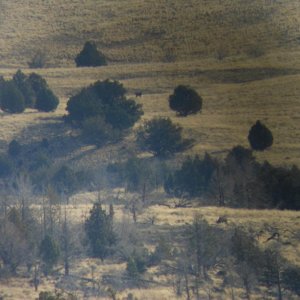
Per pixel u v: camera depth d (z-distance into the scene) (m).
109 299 172.62
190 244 188.38
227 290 177.50
